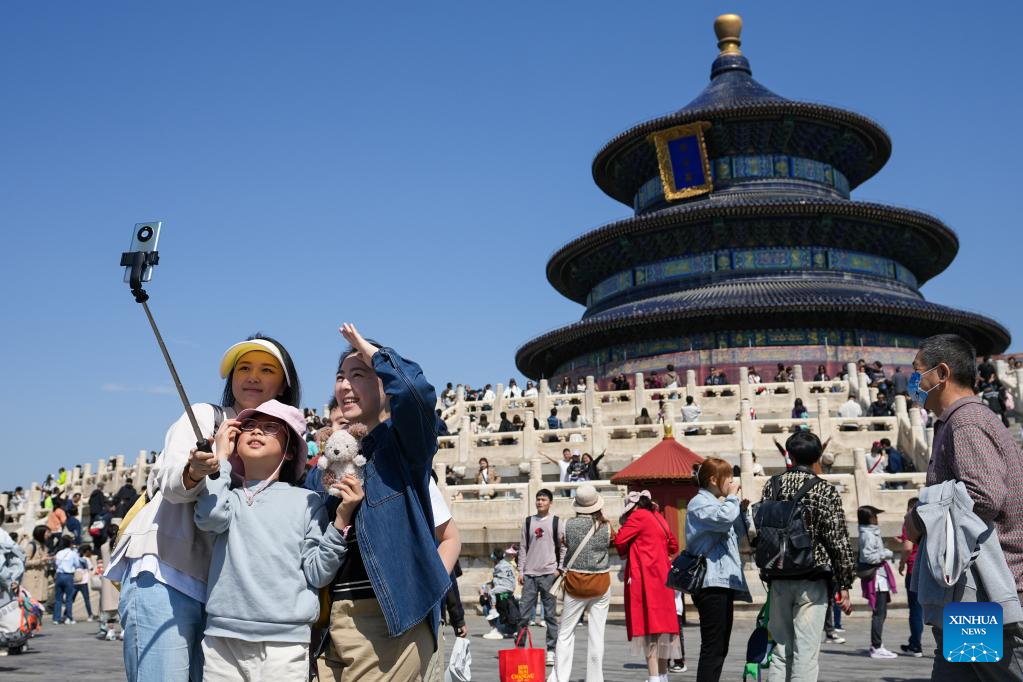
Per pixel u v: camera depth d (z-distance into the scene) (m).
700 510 11.13
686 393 40.62
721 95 73.31
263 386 6.91
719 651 11.07
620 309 64.69
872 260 66.88
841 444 32.56
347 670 6.20
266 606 6.00
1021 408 35.72
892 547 25.30
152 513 6.39
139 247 5.96
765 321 60.53
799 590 9.84
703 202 67.62
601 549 13.19
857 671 14.97
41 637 22.59
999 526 6.50
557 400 42.34
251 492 6.34
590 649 13.04
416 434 6.20
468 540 27.80
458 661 10.81
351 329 6.48
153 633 6.16
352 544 6.27
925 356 7.11
